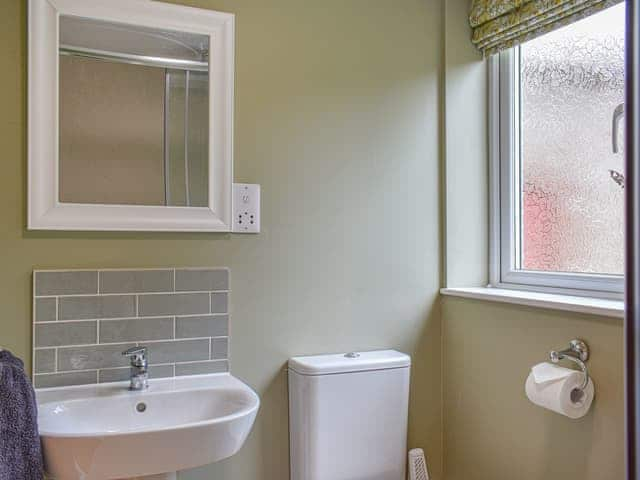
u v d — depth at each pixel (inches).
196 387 54.2
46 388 53.2
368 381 61.7
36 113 52.9
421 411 71.2
